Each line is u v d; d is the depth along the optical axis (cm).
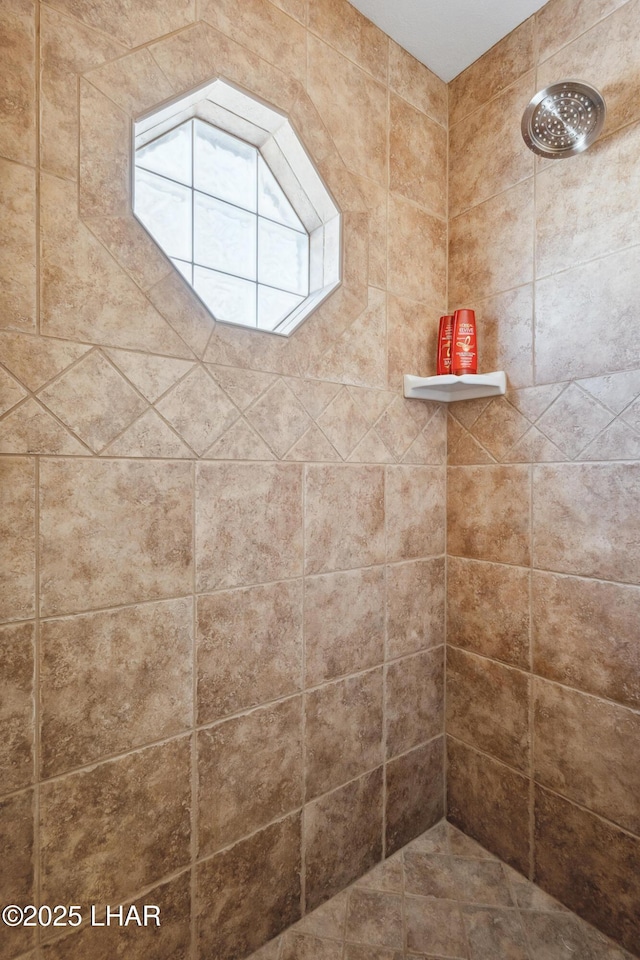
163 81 88
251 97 99
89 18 80
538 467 119
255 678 103
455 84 138
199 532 94
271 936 106
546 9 116
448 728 141
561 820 115
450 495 140
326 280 120
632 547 102
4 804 76
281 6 104
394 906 115
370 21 121
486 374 125
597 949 104
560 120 98
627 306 102
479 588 133
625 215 103
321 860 115
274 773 107
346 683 119
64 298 79
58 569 79
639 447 101
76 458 81
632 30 101
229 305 116
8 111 74
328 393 113
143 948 90
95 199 82
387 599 127
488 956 102
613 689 106
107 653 84
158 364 89
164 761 91
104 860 85
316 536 112
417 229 132
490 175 129
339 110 115
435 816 141
